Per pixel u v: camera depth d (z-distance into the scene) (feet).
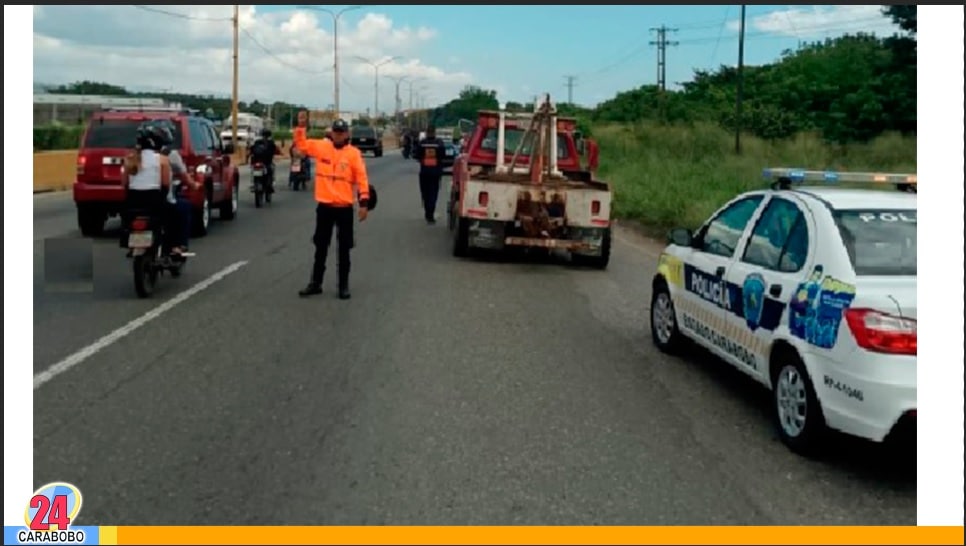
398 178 124.57
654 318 29.94
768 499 17.78
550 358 27.96
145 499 17.12
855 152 130.93
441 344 29.30
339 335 30.17
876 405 17.76
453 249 49.44
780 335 20.62
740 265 23.45
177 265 38.22
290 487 17.74
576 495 17.66
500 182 46.16
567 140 55.31
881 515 17.16
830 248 19.80
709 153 142.51
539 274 44.70
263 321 31.94
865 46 190.90
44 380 24.40
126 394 23.31
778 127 161.27
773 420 22.50
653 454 19.98
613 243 60.49
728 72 224.33
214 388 23.98
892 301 17.81
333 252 49.14
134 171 35.27
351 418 21.79
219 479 18.04
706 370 26.99
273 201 81.35
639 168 114.01
